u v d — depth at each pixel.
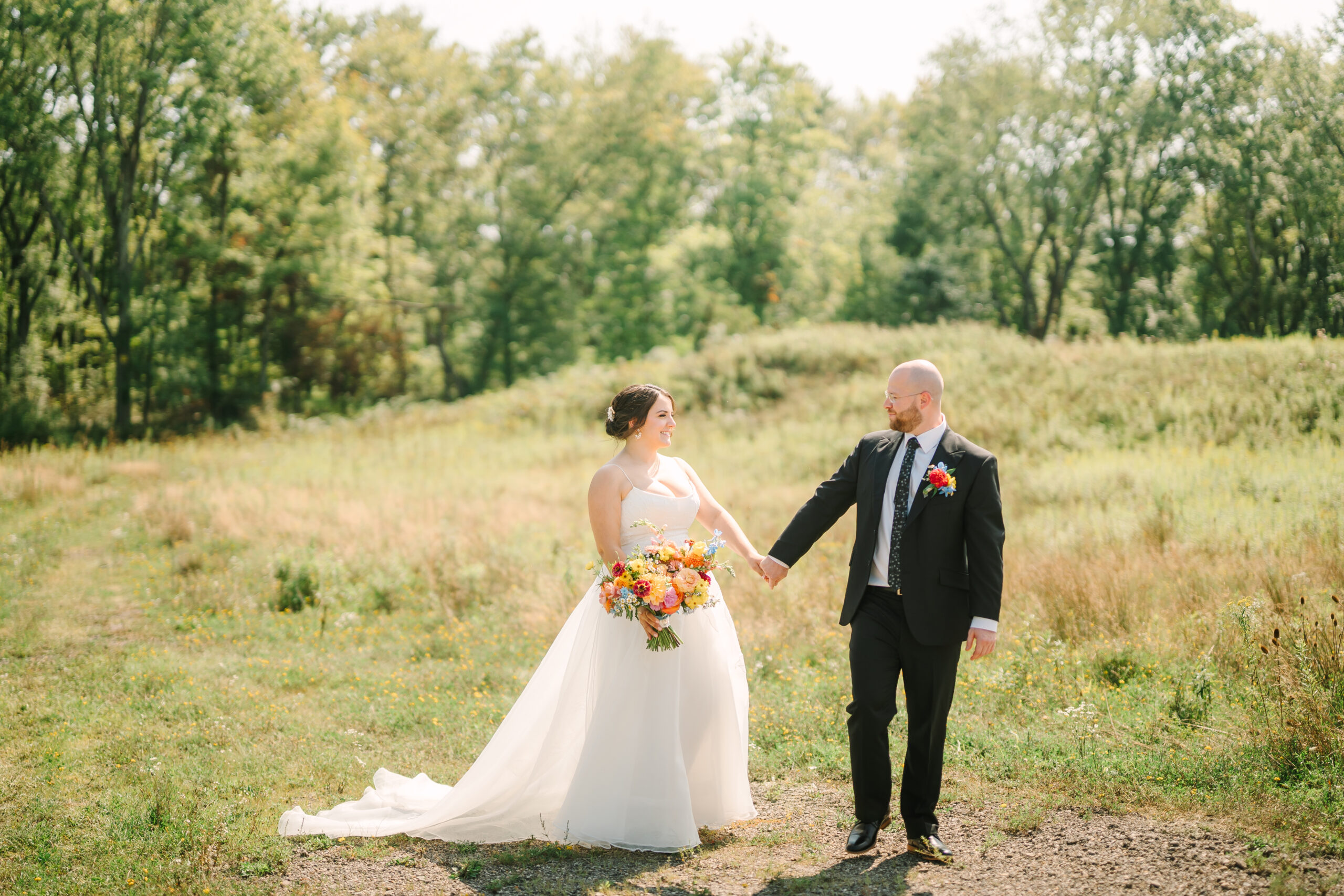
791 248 44.62
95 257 32.41
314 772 4.52
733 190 43.50
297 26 42.19
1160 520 8.75
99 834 3.72
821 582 8.07
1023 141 35.12
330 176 33.84
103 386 33.78
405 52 42.44
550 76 43.69
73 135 28.34
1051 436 14.26
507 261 42.62
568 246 43.16
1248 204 28.66
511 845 3.68
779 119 45.06
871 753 3.45
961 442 3.51
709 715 3.80
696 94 45.97
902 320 37.97
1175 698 4.67
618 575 3.61
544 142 42.25
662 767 3.63
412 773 4.55
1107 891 3.02
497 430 21.95
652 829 3.59
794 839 3.64
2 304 31.38
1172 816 3.56
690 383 22.58
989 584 3.36
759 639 6.72
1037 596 6.88
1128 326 34.53
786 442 16.84
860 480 3.64
